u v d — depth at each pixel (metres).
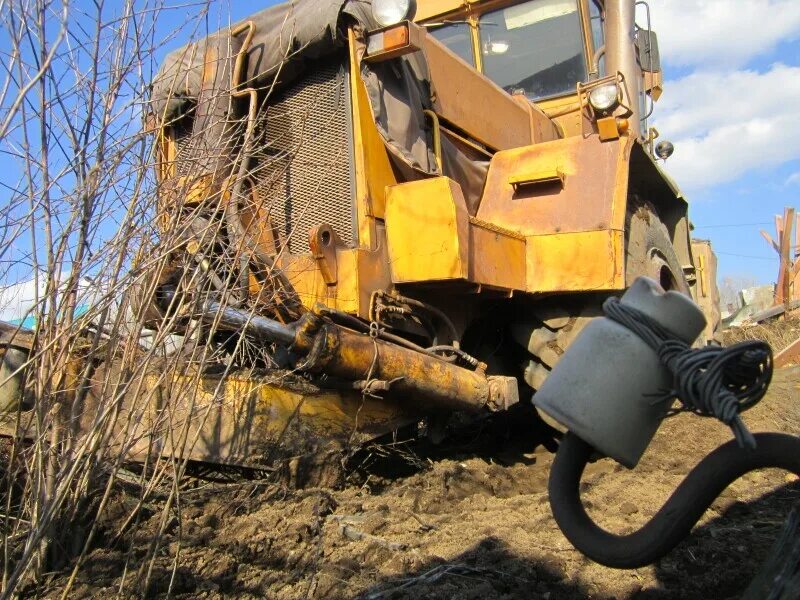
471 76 4.70
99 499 2.53
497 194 4.53
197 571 2.37
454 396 3.54
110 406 2.29
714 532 2.76
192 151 2.75
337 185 3.75
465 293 3.91
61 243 2.26
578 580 2.41
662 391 1.23
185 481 3.05
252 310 2.90
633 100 5.81
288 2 3.90
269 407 3.10
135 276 2.37
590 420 1.24
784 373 7.34
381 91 3.80
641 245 4.77
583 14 5.79
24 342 2.64
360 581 2.41
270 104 3.97
